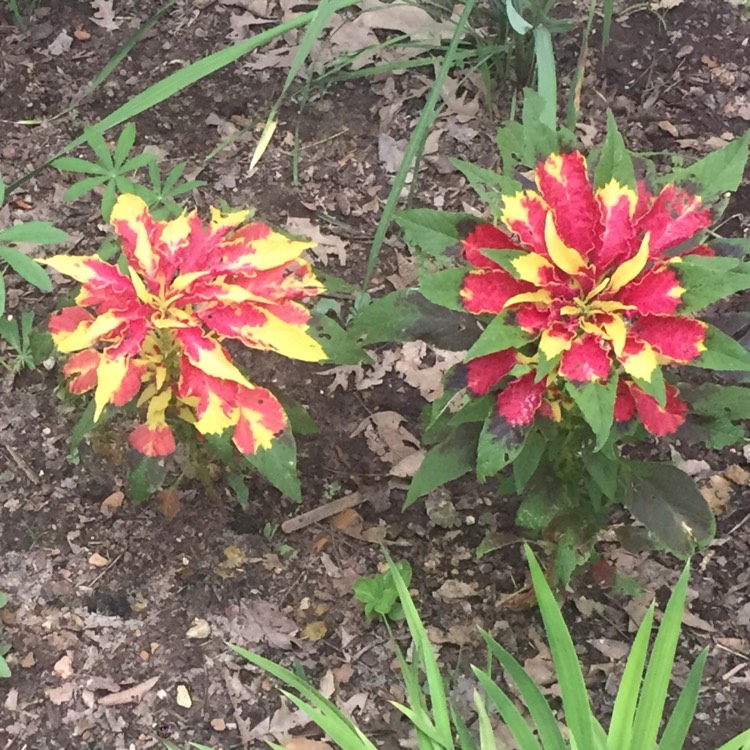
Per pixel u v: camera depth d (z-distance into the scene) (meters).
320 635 1.41
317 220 1.77
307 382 1.62
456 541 1.49
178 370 1.21
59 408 1.56
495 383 1.10
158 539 1.47
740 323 1.16
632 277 1.00
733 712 1.33
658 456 1.54
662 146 1.85
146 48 1.97
